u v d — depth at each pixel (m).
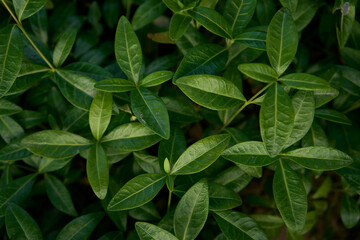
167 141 0.38
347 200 0.43
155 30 0.46
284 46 0.34
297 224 0.35
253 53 0.39
